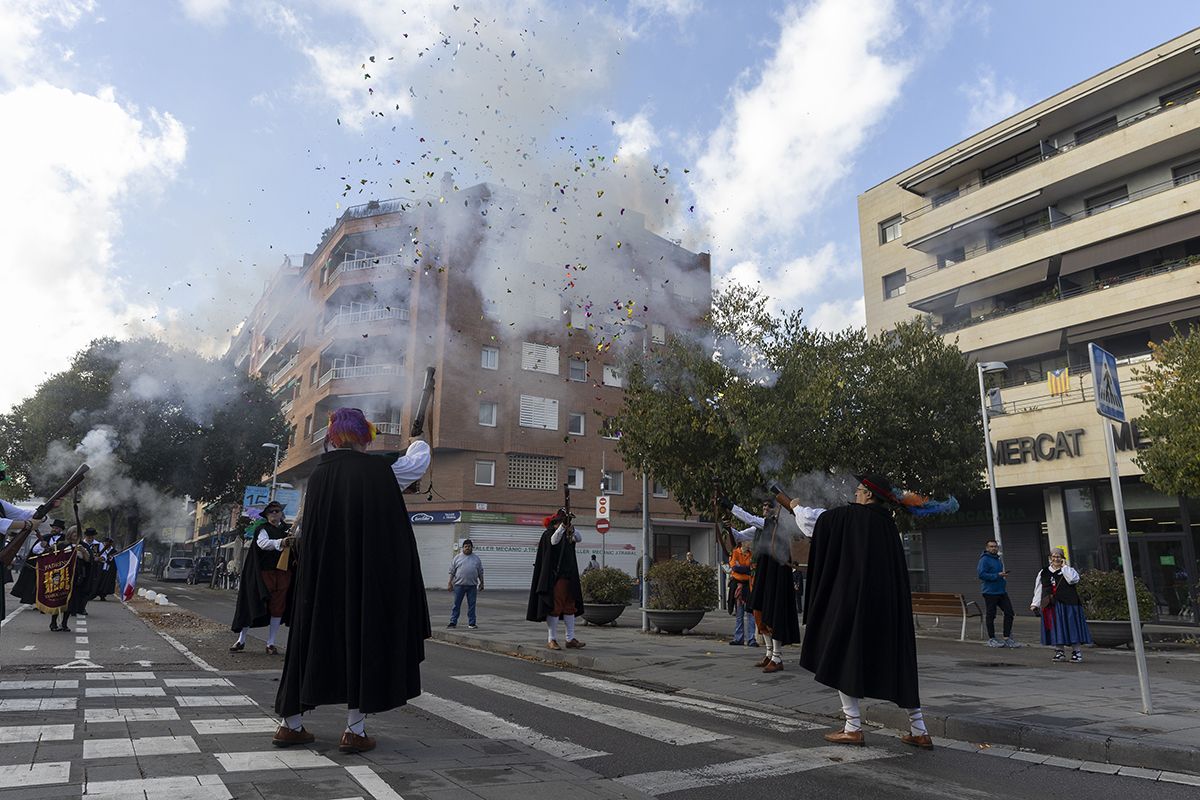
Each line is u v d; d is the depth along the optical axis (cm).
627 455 1388
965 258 2666
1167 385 1561
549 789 371
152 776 361
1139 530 2083
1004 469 2272
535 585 1082
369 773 382
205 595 2648
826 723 632
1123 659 1158
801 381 1352
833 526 563
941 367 1714
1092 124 2445
